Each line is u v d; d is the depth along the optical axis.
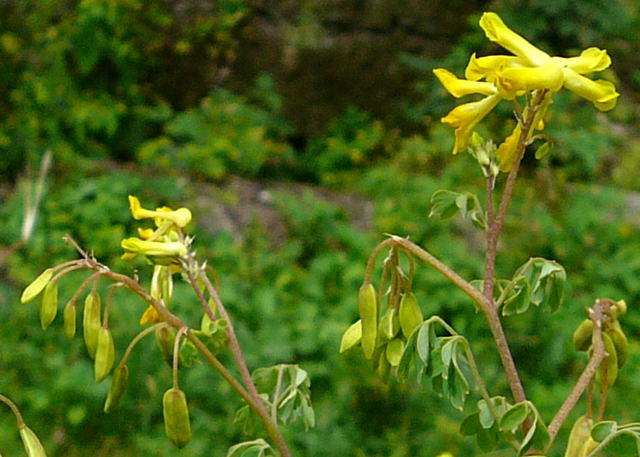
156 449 5.08
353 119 8.09
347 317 5.91
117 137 7.71
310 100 8.13
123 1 7.67
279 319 5.73
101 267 1.57
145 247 1.58
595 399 5.18
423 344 1.48
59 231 6.32
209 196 6.84
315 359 5.61
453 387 1.49
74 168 6.96
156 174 7.11
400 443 5.07
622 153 7.74
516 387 1.54
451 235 6.59
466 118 1.52
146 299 1.57
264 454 1.56
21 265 6.05
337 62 8.09
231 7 8.03
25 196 6.45
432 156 7.46
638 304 6.26
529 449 1.50
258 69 8.09
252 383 1.60
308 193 6.91
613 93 1.45
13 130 7.18
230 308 5.76
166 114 7.59
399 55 8.12
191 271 1.60
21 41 7.62
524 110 1.52
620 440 1.43
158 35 7.91
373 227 6.91
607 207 6.95
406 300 1.55
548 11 7.68
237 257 6.32
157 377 5.32
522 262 6.44
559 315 5.86
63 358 5.52
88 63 7.55
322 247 6.77
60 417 5.26
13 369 5.40
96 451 5.17
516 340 5.79
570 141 7.29
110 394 1.55
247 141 7.45
